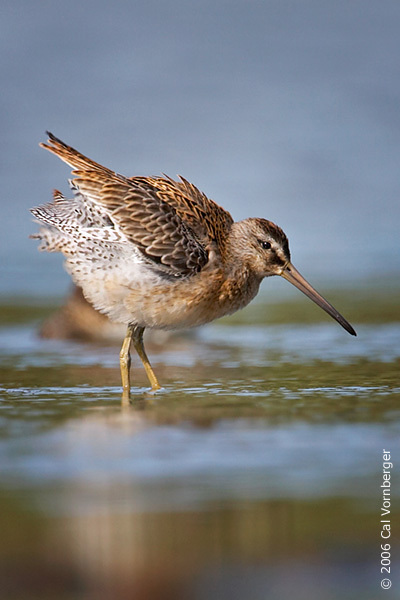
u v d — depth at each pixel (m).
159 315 13.43
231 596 6.53
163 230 13.20
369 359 14.97
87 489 8.47
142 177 14.16
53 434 10.30
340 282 22.34
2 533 7.51
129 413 11.34
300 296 21.56
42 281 22.86
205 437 10.18
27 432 10.39
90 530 7.55
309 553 7.16
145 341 17.06
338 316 14.58
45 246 13.37
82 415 11.24
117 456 9.47
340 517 7.82
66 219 13.17
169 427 10.61
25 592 6.59
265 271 14.48
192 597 6.52
